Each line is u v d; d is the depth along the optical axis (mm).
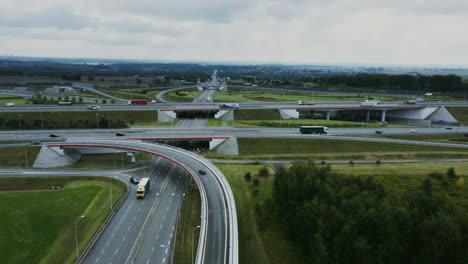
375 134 182750
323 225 79688
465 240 70250
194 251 84188
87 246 85812
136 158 156750
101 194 115438
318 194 90625
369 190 92125
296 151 159500
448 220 72438
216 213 93000
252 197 109312
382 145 164250
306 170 101250
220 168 133625
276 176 105812
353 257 73438
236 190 114312
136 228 95312
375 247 74875
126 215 102750
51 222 96250
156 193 118938
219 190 107375
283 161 148250
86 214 101250
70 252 83188
